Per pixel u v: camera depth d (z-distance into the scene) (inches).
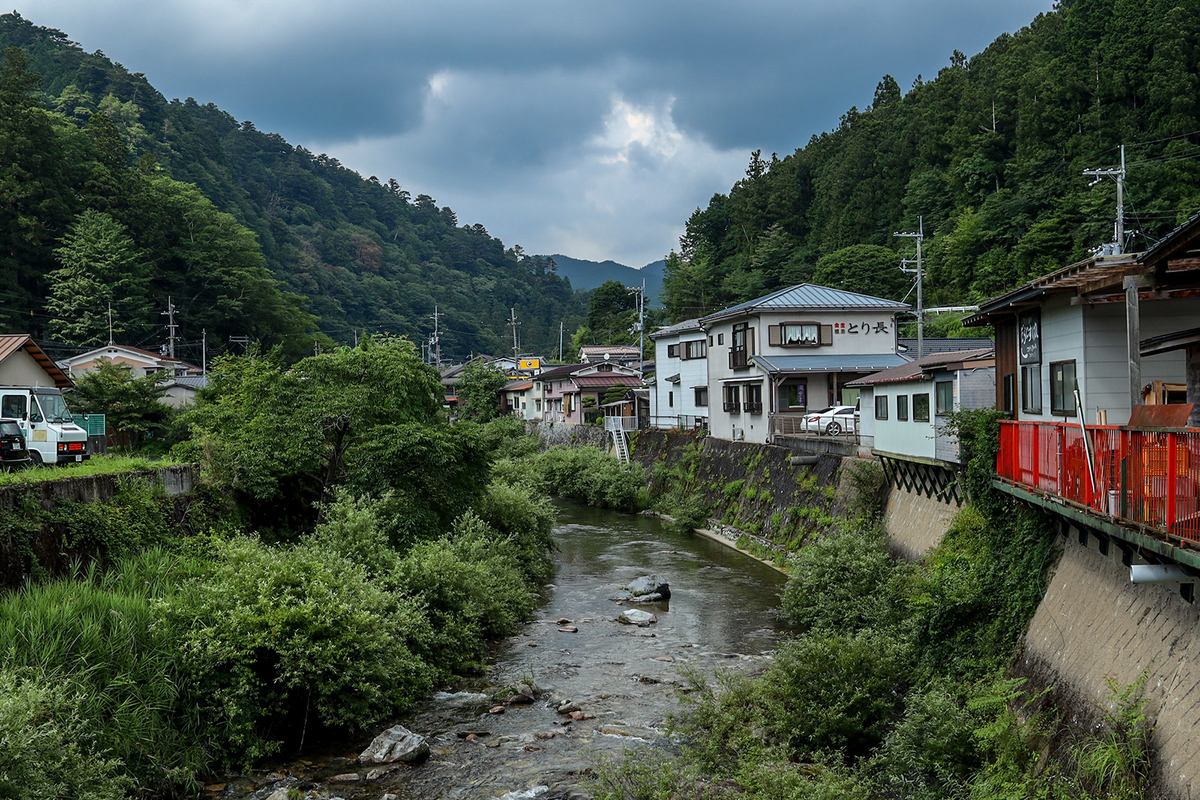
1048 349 544.1
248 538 592.1
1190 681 285.7
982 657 481.4
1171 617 314.0
